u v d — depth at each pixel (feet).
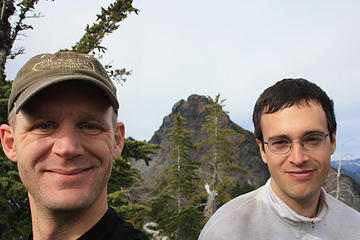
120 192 7.34
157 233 17.56
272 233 2.03
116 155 1.66
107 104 1.46
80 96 1.37
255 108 2.16
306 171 1.85
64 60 1.43
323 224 1.98
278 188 2.04
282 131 1.86
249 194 2.35
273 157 1.94
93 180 1.38
